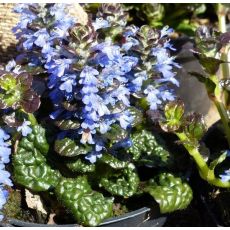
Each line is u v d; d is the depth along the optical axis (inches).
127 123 20.8
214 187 23.3
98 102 19.7
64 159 21.2
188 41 28.6
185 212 24.3
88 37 19.2
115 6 22.3
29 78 19.9
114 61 19.9
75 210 20.4
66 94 20.0
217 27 32.1
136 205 22.2
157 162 22.8
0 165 19.5
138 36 21.3
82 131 20.4
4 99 19.7
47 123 21.7
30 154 21.2
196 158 21.6
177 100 20.9
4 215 20.5
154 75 21.8
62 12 21.0
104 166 21.7
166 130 20.4
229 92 22.9
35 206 21.5
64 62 19.2
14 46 25.1
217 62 21.2
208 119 32.5
